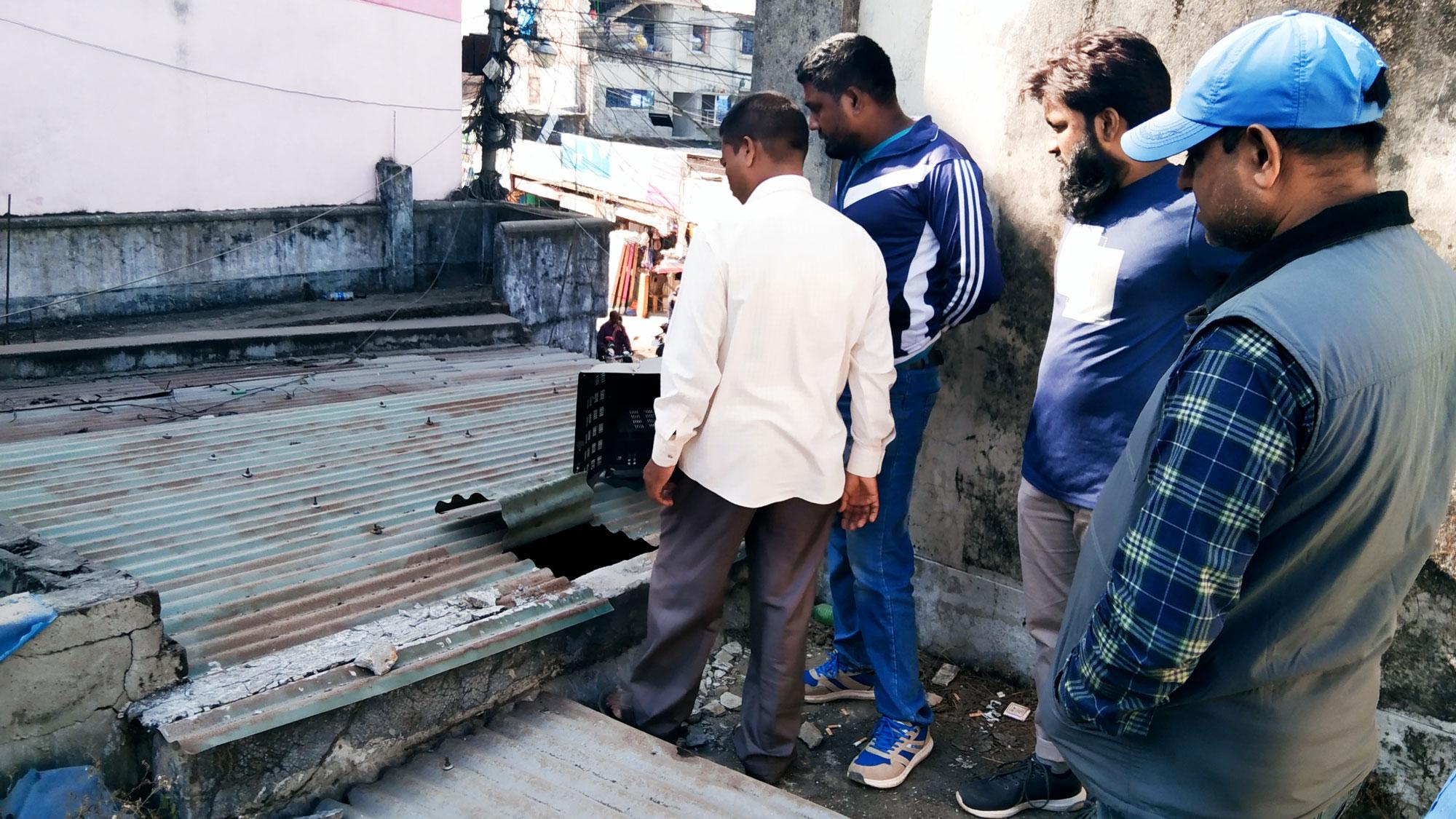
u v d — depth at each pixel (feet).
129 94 35.88
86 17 34.32
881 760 9.87
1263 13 8.98
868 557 9.98
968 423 11.47
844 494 9.40
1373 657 5.30
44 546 9.89
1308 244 4.86
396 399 21.03
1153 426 5.30
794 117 8.86
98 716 8.39
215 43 37.70
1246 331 4.66
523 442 17.88
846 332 8.75
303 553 12.21
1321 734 5.24
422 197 46.29
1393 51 8.42
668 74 131.23
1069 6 10.12
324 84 41.24
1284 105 4.73
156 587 11.01
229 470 15.58
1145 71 7.97
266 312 38.52
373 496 14.60
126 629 8.44
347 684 8.96
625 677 11.55
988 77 10.84
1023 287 10.79
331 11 40.75
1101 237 8.30
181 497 14.24
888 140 9.72
